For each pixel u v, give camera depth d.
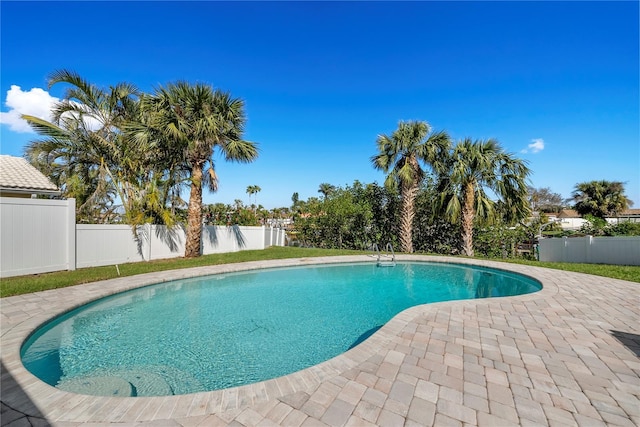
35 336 3.90
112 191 11.53
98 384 3.08
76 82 9.71
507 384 2.49
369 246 15.62
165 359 3.69
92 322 4.95
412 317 4.24
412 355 3.03
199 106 9.28
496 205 12.20
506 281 8.35
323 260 10.48
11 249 6.48
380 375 2.63
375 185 15.49
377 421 2.01
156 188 10.59
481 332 3.68
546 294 5.58
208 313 5.50
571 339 3.46
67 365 3.50
